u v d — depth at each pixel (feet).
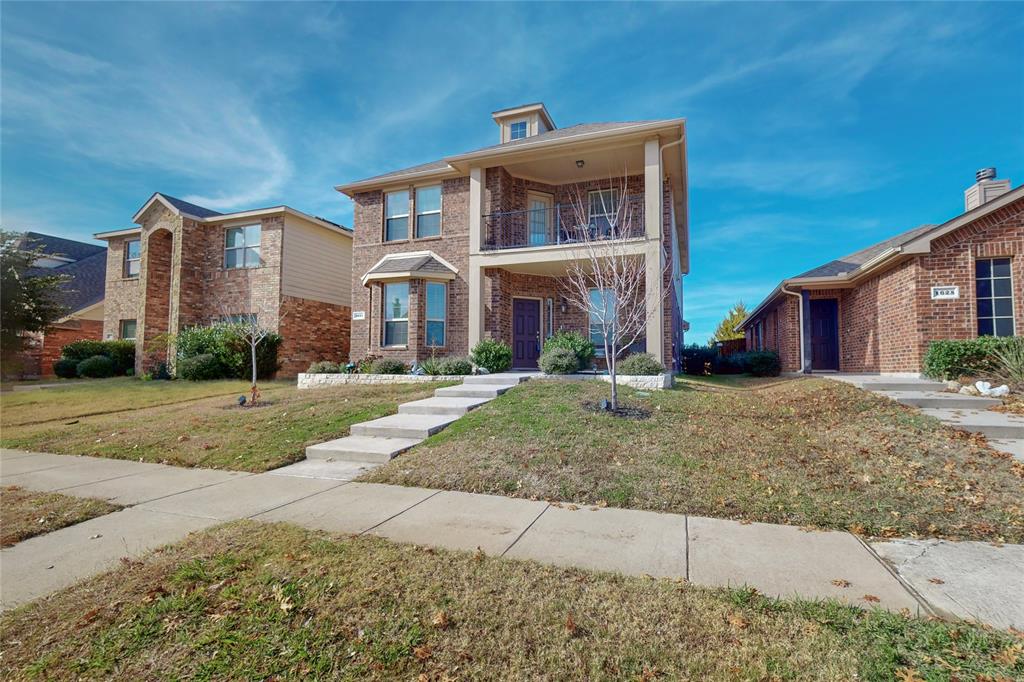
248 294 59.82
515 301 49.26
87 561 11.94
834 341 53.67
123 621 9.11
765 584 10.21
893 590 9.91
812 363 53.98
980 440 20.44
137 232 68.23
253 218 60.18
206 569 10.93
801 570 10.88
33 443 27.61
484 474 18.43
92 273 87.81
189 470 21.47
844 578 10.48
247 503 16.34
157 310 62.44
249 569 10.91
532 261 43.27
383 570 10.75
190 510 15.71
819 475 17.48
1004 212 33.99
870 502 14.98
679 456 19.47
